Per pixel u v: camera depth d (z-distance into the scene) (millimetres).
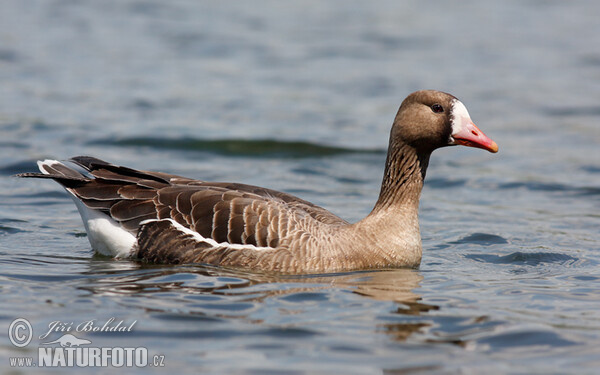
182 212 12781
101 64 31484
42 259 13023
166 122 24500
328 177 20609
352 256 12766
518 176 20984
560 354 9312
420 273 12820
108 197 13094
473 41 37812
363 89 29438
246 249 12445
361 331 9906
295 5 45188
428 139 12984
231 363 8898
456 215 17609
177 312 10367
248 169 20875
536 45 37406
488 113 27188
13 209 16812
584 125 26094
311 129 24547
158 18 40375
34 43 34250
